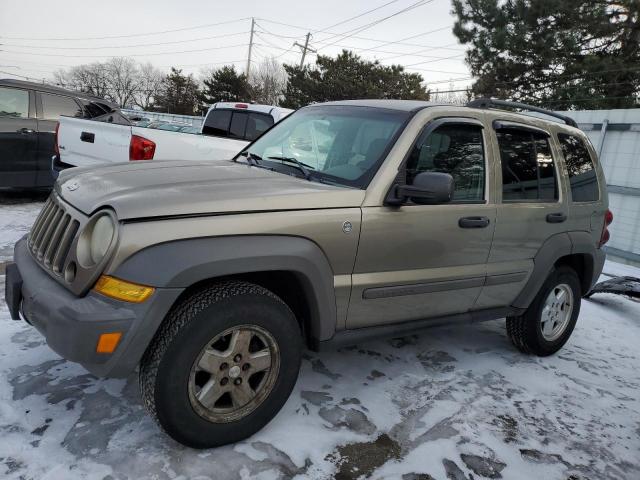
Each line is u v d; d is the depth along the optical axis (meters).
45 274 2.51
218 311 2.37
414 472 2.58
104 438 2.53
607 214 4.54
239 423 2.54
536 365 4.09
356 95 40.09
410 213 2.99
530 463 2.78
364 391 3.31
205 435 2.46
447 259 3.25
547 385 3.74
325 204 2.70
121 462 2.38
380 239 2.88
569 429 3.18
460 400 3.35
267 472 2.43
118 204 2.28
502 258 3.60
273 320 2.55
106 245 2.23
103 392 2.92
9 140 7.43
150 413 2.37
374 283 2.91
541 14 23.95
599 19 23.08
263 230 2.46
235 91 55.28
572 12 23.31
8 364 3.12
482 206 3.39
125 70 87.56
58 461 2.34
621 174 10.20
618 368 4.25
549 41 23.86
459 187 3.32
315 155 3.33
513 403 3.40
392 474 2.54
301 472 2.46
